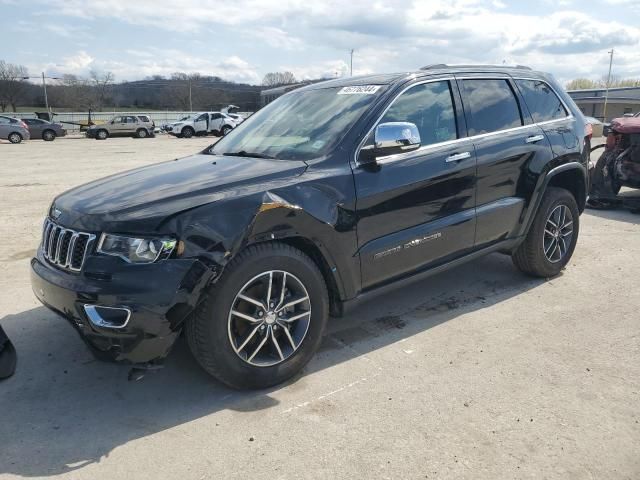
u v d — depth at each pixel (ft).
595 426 9.35
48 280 9.83
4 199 31.22
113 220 9.41
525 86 15.84
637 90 193.67
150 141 104.01
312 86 15.01
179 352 12.26
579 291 15.70
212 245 9.38
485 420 9.55
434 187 12.67
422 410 9.90
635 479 8.09
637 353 11.93
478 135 13.97
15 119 98.32
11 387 10.84
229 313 9.79
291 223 10.25
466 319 13.87
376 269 11.91
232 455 8.76
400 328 13.41
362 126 11.93
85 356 12.10
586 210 26.86
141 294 8.95
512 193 14.71
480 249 14.34
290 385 10.82
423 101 13.12
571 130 16.51
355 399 10.30
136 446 9.02
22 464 8.58
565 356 11.84
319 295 10.95
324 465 8.49
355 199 11.27
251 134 13.99
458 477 8.17
